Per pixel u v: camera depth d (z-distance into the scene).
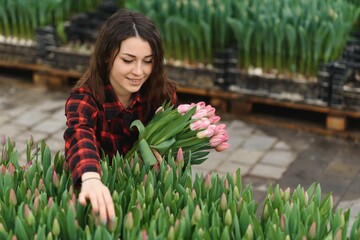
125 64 2.54
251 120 5.87
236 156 5.27
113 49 2.53
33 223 2.29
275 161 5.20
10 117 5.88
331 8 5.59
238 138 5.57
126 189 2.54
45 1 6.37
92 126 2.58
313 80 5.61
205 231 2.24
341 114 5.52
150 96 2.74
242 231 2.38
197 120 2.66
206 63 5.98
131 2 6.29
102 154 2.78
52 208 2.29
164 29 5.91
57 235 2.23
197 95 6.27
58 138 5.53
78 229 2.29
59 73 6.42
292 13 5.52
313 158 5.26
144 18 2.57
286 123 5.77
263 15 5.61
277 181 4.90
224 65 5.81
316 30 5.44
